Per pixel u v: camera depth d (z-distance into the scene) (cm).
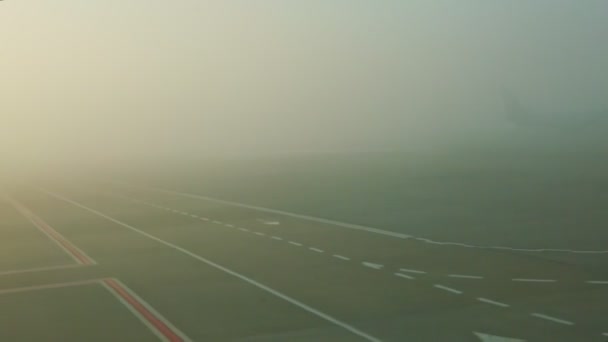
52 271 2750
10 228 4281
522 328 1712
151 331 1820
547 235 3278
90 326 1900
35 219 4766
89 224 4362
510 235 3322
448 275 2398
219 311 2000
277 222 4100
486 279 2308
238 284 2362
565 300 1984
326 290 2222
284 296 2159
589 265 2498
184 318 1941
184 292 2277
